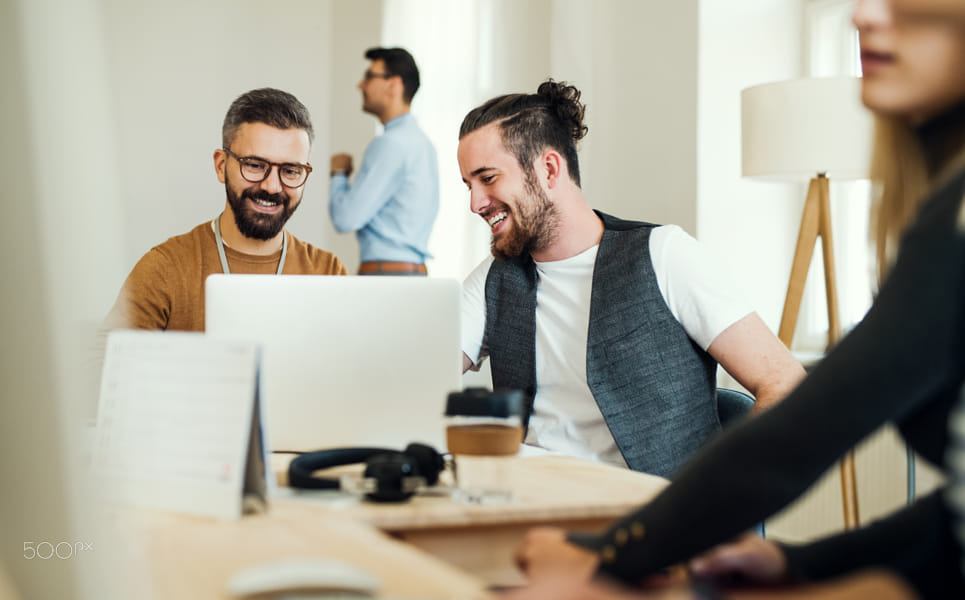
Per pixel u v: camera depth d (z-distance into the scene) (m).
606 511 1.09
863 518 2.97
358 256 3.80
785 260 3.66
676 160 3.67
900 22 0.73
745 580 0.82
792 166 2.83
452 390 1.40
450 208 4.12
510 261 2.02
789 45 3.66
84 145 0.50
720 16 3.57
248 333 1.36
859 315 3.53
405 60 3.73
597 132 4.13
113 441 1.04
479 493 1.11
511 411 1.13
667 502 0.75
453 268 4.12
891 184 0.86
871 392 0.67
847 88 2.77
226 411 0.97
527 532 1.08
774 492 0.70
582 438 1.86
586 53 4.16
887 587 0.59
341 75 3.81
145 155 3.34
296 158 2.31
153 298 2.19
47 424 0.49
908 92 0.73
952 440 0.68
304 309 1.37
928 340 0.65
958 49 0.71
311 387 1.37
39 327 0.49
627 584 0.75
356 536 0.88
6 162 0.48
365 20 3.88
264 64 3.62
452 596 0.67
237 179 2.28
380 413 1.38
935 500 0.83
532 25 4.29
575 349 1.89
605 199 4.09
